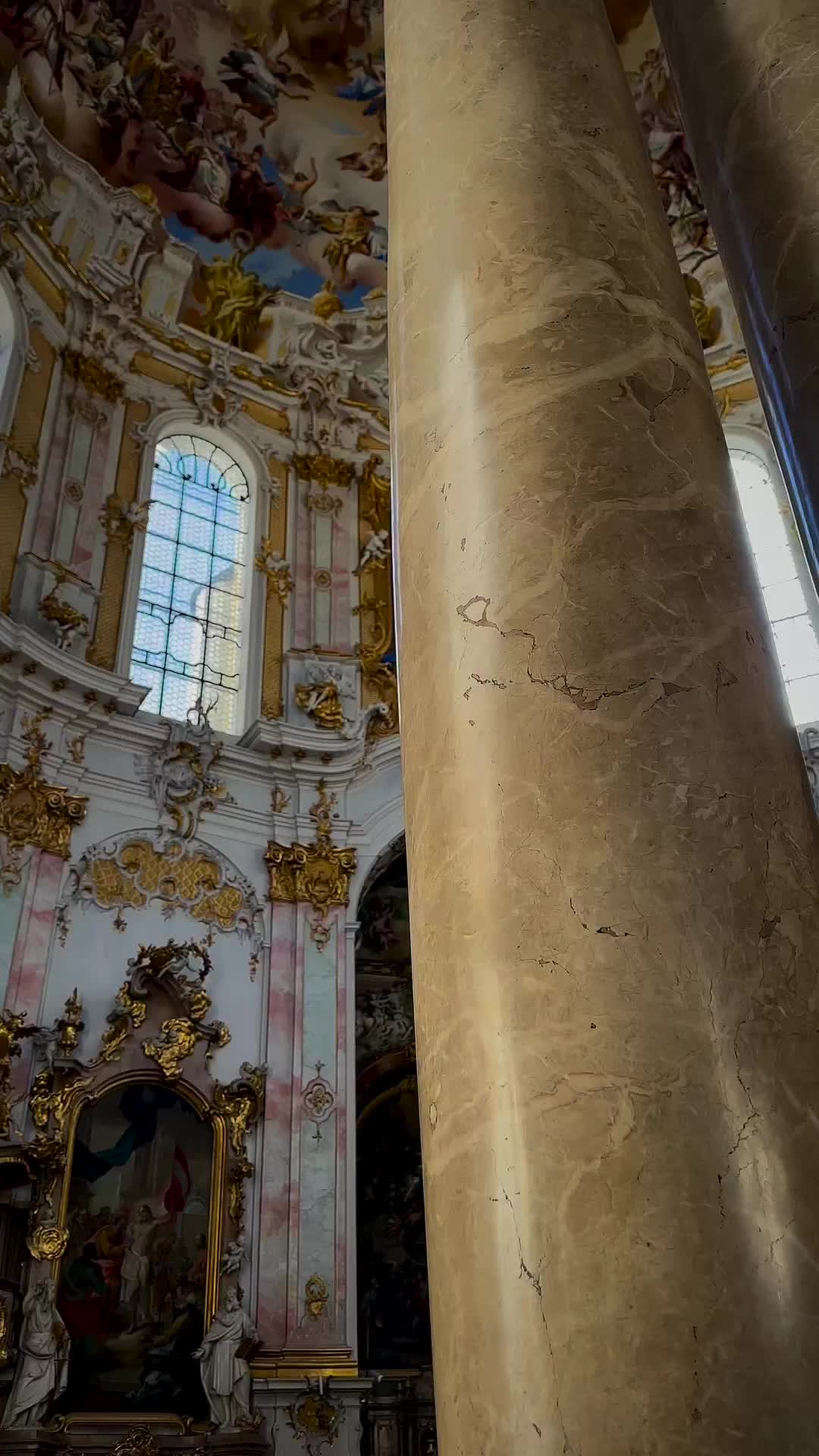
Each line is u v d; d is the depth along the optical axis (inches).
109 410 593.9
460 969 75.1
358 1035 549.0
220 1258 435.5
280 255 698.8
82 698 496.1
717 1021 67.3
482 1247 66.3
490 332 96.1
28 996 438.3
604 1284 61.1
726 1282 60.1
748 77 111.7
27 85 580.1
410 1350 501.7
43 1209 404.5
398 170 116.7
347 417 679.7
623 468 87.0
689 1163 63.2
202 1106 459.5
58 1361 387.5
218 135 674.8
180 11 633.0
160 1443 395.9
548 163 104.5
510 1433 61.0
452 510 91.1
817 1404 57.5
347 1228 466.0
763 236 105.3
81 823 483.2
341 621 612.4
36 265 574.9
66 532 539.8
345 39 673.0
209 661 575.2
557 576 82.9
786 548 621.6
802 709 576.7
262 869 527.2
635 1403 58.0
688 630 81.0
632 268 99.4
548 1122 66.2
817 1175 64.0
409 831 87.5
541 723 78.2
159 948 467.8
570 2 120.3
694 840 72.9
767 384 104.8
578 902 71.6
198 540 605.6
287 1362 431.8
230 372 653.3
